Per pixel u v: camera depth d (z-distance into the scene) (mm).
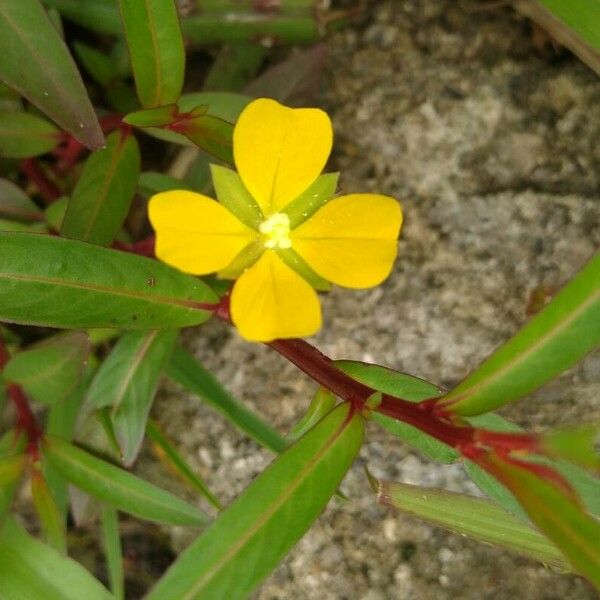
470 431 52
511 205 90
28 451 80
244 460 98
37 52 67
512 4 90
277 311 59
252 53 95
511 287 91
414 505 72
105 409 78
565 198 90
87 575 82
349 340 94
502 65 91
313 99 94
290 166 62
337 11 93
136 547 106
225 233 61
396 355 93
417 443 66
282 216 61
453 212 91
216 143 71
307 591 97
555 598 94
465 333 92
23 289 61
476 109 91
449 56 92
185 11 90
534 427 92
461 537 95
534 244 90
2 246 60
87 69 100
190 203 58
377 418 66
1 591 81
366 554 96
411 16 93
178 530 104
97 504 88
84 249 62
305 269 62
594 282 51
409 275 93
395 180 93
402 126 92
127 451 77
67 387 76
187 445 99
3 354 85
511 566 95
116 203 74
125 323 64
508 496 65
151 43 69
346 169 93
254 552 55
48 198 94
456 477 95
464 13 92
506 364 53
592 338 52
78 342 72
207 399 86
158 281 64
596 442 84
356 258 60
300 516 56
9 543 83
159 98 73
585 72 90
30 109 91
